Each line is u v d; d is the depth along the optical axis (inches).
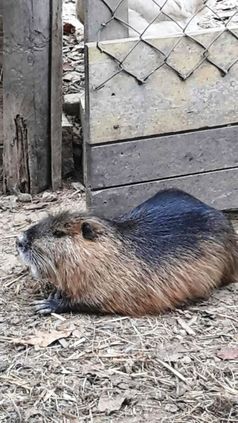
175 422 65.2
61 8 96.9
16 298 81.4
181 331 76.2
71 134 104.2
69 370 70.7
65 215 79.6
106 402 67.2
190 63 86.6
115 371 70.6
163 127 88.1
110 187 88.9
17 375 70.2
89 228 78.0
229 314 79.0
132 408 66.7
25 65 96.9
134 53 84.3
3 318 77.9
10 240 92.0
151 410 66.5
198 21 117.4
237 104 90.0
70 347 73.6
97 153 87.0
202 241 81.6
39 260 78.0
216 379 70.0
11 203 100.1
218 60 87.6
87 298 78.0
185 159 90.4
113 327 76.5
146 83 85.8
